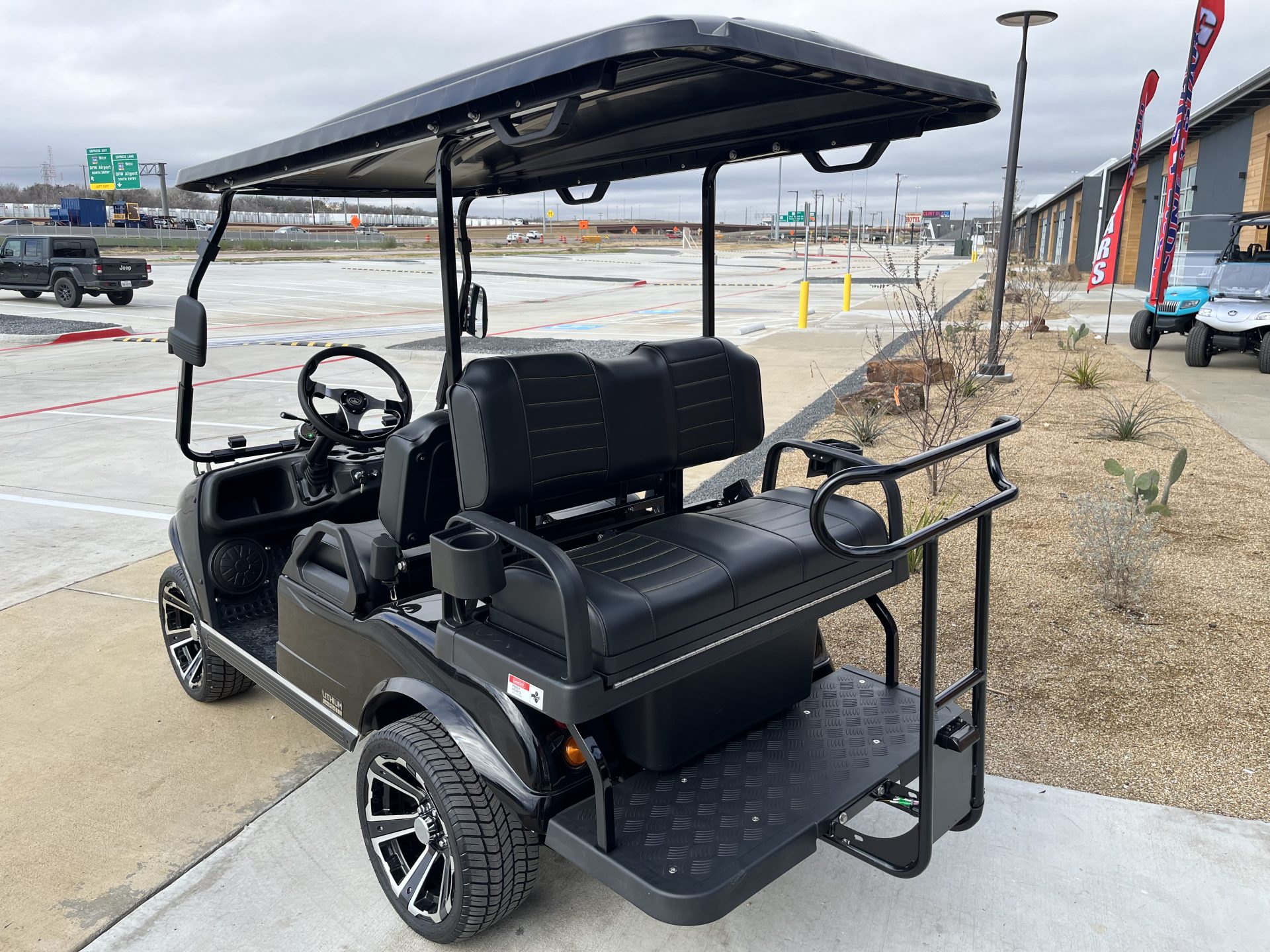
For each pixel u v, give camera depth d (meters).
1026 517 5.62
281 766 3.20
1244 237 13.98
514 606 2.15
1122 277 30.61
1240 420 8.49
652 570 2.18
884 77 2.05
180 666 3.74
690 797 2.19
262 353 13.96
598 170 3.48
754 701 2.47
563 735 2.16
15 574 4.99
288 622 2.93
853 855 2.15
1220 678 3.64
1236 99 17.80
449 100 2.00
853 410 8.52
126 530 5.73
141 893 2.57
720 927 2.40
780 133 2.83
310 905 2.52
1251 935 2.34
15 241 21.02
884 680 2.81
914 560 4.71
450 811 2.19
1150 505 4.88
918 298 10.13
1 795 3.03
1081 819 2.81
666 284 33.28
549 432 2.44
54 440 8.12
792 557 2.34
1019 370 11.45
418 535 2.67
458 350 2.38
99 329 16.06
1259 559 4.88
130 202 92.19
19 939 2.40
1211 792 2.93
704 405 2.91
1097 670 3.73
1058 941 2.33
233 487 3.53
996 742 3.24
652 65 2.02
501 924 2.42
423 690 2.33
